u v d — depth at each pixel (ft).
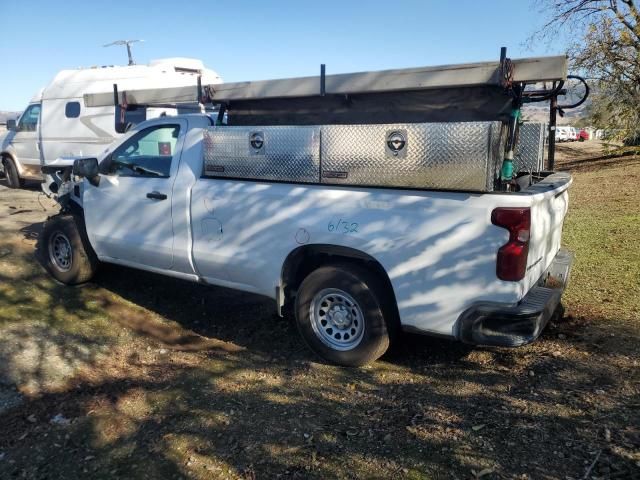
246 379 14.17
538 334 12.11
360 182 13.28
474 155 11.79
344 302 14.16
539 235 12.80
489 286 12.02
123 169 18.37
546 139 18.42
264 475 10.16
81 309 18.49
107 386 13.98
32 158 42.83
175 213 16.65
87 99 20.03
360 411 12.28
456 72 12.39
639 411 11.32
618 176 49.55
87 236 19.84
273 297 15.17
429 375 13.85
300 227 14.07
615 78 57.72
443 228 12.31
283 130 14.23
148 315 18.67
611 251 24.04
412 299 12.86
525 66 11.82
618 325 15.84
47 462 10.96
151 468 10.61
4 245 24.00
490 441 10.72
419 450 10.59
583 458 9.98
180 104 19.49
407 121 14.19
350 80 13.58
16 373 14.20
